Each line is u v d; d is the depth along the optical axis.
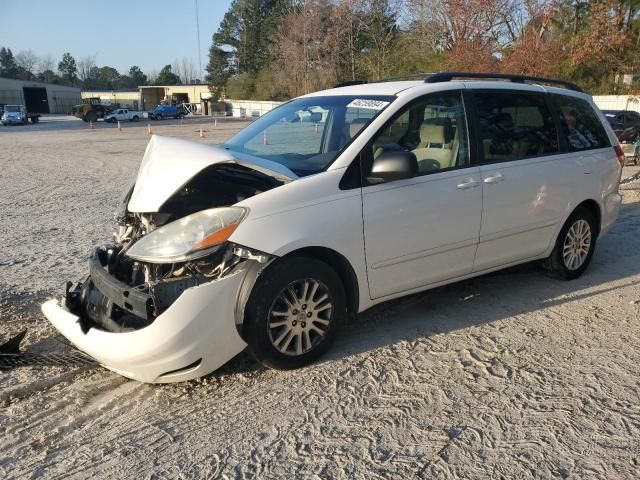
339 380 3.61
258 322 3.46
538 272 5.70
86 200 10.70
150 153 3.91
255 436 3.05
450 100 4.42
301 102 4.93
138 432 3.12
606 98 28.08
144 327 3.23
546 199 4.90
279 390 3.51
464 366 3.77
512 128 4.77
